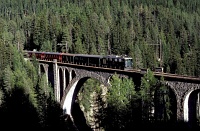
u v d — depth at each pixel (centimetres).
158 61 12000
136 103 4766
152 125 4669
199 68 11381
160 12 18238
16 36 13525
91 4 18588
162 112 4819
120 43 12106
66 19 14512
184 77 4862
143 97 4769
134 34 14188
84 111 8588
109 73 6456
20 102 6188
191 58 11588
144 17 17262
